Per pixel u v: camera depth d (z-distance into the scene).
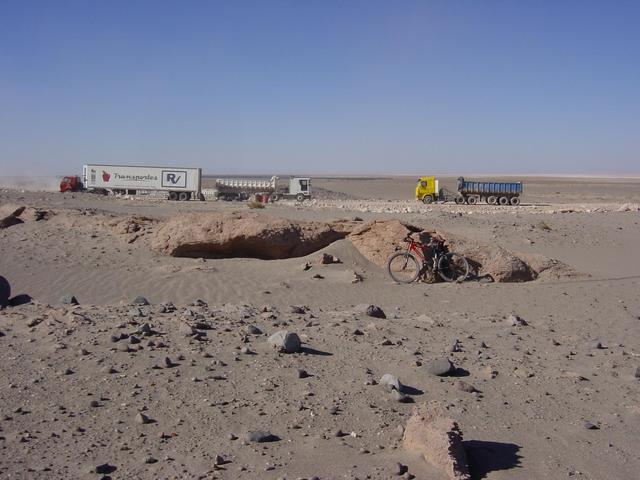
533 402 6.95
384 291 17.33
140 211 47.00
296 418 5.95
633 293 17.28
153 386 6.47
